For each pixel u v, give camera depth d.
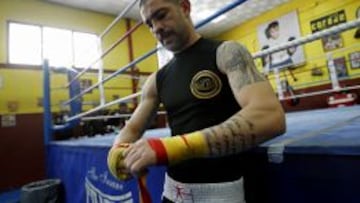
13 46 4.92
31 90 4.74
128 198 1.38
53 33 5.43
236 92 0.58
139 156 0.50
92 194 1.81
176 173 0.68
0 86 4.45
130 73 4.71
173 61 0.76
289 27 6.10
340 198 0.56
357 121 1.06
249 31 6.88
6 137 4.32
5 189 4.14
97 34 5.98
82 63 5.68
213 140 0.50
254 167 0.71
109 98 5.46
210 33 7.43
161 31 0.69
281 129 0.51
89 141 2.14
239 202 0.62
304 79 5.70
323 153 0.58
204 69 0.65
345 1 5.26
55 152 2.79
